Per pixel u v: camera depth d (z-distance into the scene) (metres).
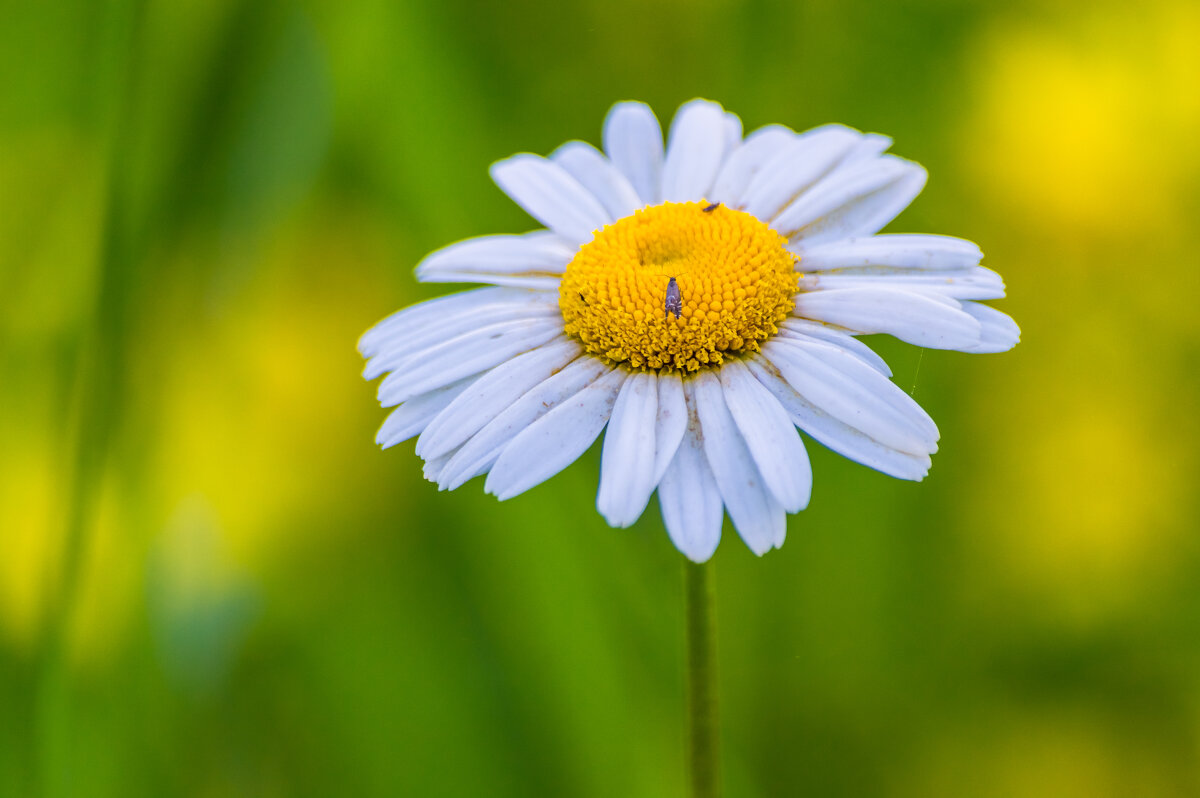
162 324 0.29
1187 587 0.29
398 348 0.26
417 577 0.29
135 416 0.28
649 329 0.25
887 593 0.29
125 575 0.28
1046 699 0.29
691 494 0.24
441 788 0.28
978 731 0.29
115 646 0.28
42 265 0.29
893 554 0.29
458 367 0.25
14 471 0.29
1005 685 0.29
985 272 0.25
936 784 0.29
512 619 0.28
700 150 0.27
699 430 0.25
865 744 0.29
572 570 0.28
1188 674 0.29
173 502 0.29
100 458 0.28
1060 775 0.28
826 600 0.29
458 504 0.29
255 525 0.29
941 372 0.29
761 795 0.28
